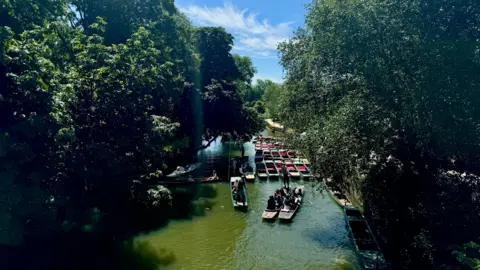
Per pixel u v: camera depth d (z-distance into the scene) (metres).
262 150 38.44
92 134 13.78
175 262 14.36
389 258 13.67
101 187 14.65
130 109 14.14
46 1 16.34
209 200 22.50
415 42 11.93
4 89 10.54
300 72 19.16
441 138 12.34
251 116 34.50
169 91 23.05
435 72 11.62
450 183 13.43
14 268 12.48
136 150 14.80
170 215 19.75
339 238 16.56
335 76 15.30
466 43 11.28
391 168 13.82
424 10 11.47
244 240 16.53
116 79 13.91
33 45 11.02
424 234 13.15
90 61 13.70
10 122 10.61
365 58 13.23
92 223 17.80
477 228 12.52
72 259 14.04
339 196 21.69
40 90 10.27
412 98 12.20
